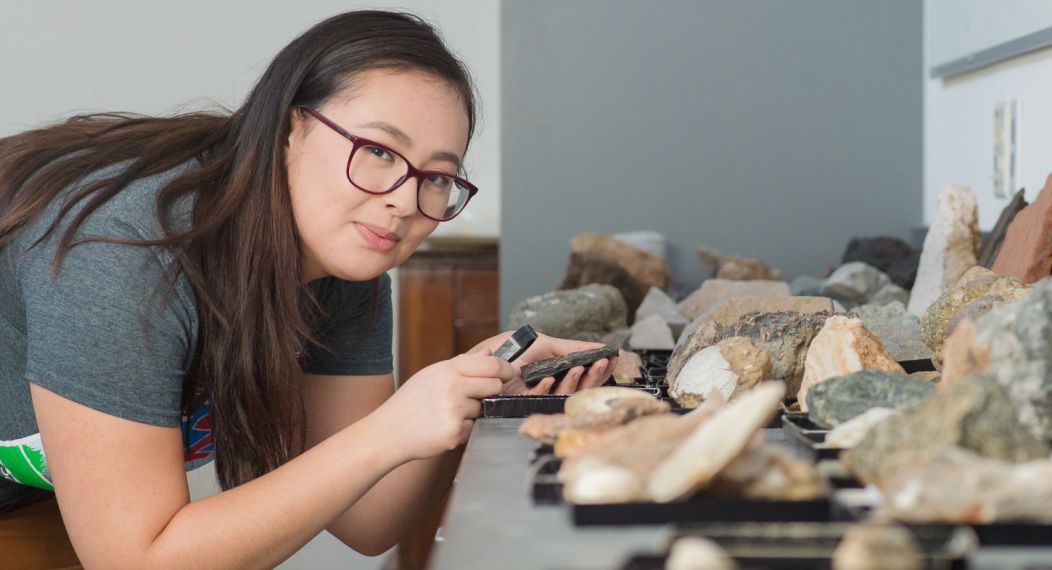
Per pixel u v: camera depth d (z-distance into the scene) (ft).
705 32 8.56
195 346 4.09
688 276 8.71
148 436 3.80
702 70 8.58
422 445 3.73
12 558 4.92
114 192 3.99
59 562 5.02
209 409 4.69
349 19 4.09
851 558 1.59
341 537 5.34
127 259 3.81
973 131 7.30
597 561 1.85
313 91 3.96
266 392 4.28
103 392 3.72
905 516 1.94
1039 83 6.20
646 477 2.18
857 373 3.02
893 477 2.09
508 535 2.03
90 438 3.72
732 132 8.59
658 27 8.59
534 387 3.97
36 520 5.08
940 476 1.95
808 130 8.50
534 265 8.81
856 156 8.47
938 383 3.22
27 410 4.53
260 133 4.02
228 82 12.27
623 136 8.68
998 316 2.63
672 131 8.64
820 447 2.61
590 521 2.06
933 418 2.24
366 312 5.33
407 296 9.74
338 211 3.97
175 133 4.31
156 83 12.28
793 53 8.48
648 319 6.28
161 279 3.85
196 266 3.97
